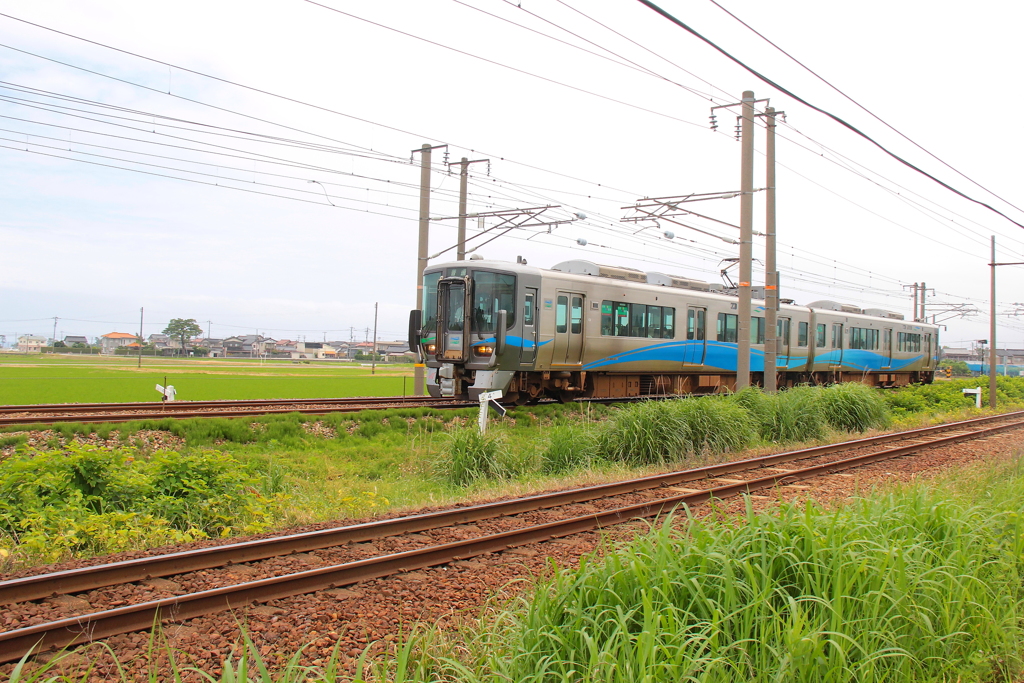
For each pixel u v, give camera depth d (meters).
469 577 6.62
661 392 23.33
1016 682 4.83
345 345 192.12
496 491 10.59
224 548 6.65
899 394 27.94
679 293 23.05
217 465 10.01
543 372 19.09
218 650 4.95
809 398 17.84
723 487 10.49
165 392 19.42
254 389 33.06
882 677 4.40
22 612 5.32
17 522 7.87
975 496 8.69
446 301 18.12
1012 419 24.12
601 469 12.36
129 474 9.31
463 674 4.33
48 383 35.78
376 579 6.45
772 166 20.34
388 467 13.32
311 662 4.87
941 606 4.96
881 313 36.16
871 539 5.47
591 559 5.35
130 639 5.05
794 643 4.16
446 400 20.70
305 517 8.77
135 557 6.64
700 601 4.61
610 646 4.33
